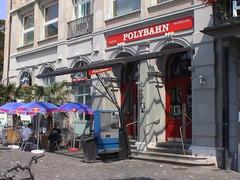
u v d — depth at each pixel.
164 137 17.83
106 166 14.84
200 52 15.50
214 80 14.98
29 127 21.33
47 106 19.52
